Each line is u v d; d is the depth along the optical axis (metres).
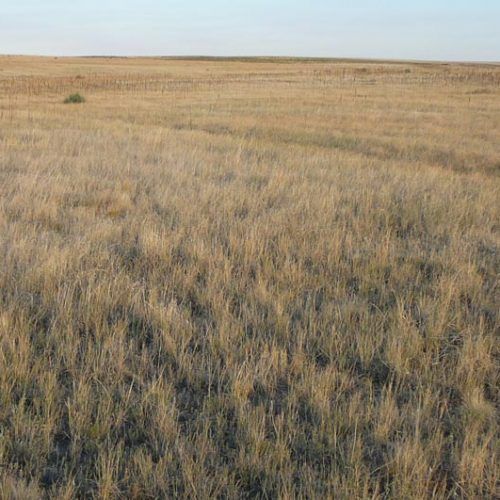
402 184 9.49
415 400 3.67
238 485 2.93
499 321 4.84
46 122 17.83
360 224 7.44
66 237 6.54
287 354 4.25
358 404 3.57
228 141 14.79
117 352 4.11
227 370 3.91
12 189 8.44
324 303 5.06
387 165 12.20
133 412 3.46
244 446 3.17
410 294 5.32
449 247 6.65
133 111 23.12
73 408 3.41
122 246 6.41
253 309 4.77
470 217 7.95
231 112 23.56
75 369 3.83
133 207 7.94
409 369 4.07
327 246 6.46
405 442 3.20
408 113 23.97
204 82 48.66
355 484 2.86
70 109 23.41
